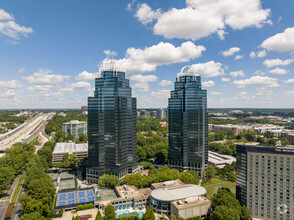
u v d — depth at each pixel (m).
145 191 190.62
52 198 170.12
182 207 150.75
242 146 161.25
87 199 178.75
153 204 165.50
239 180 164.25
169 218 159.75
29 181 185.00
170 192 172.75
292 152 142.38
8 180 194.38
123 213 156.50
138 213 163.12
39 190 159.50
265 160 149.75
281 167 145.00
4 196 193.50
